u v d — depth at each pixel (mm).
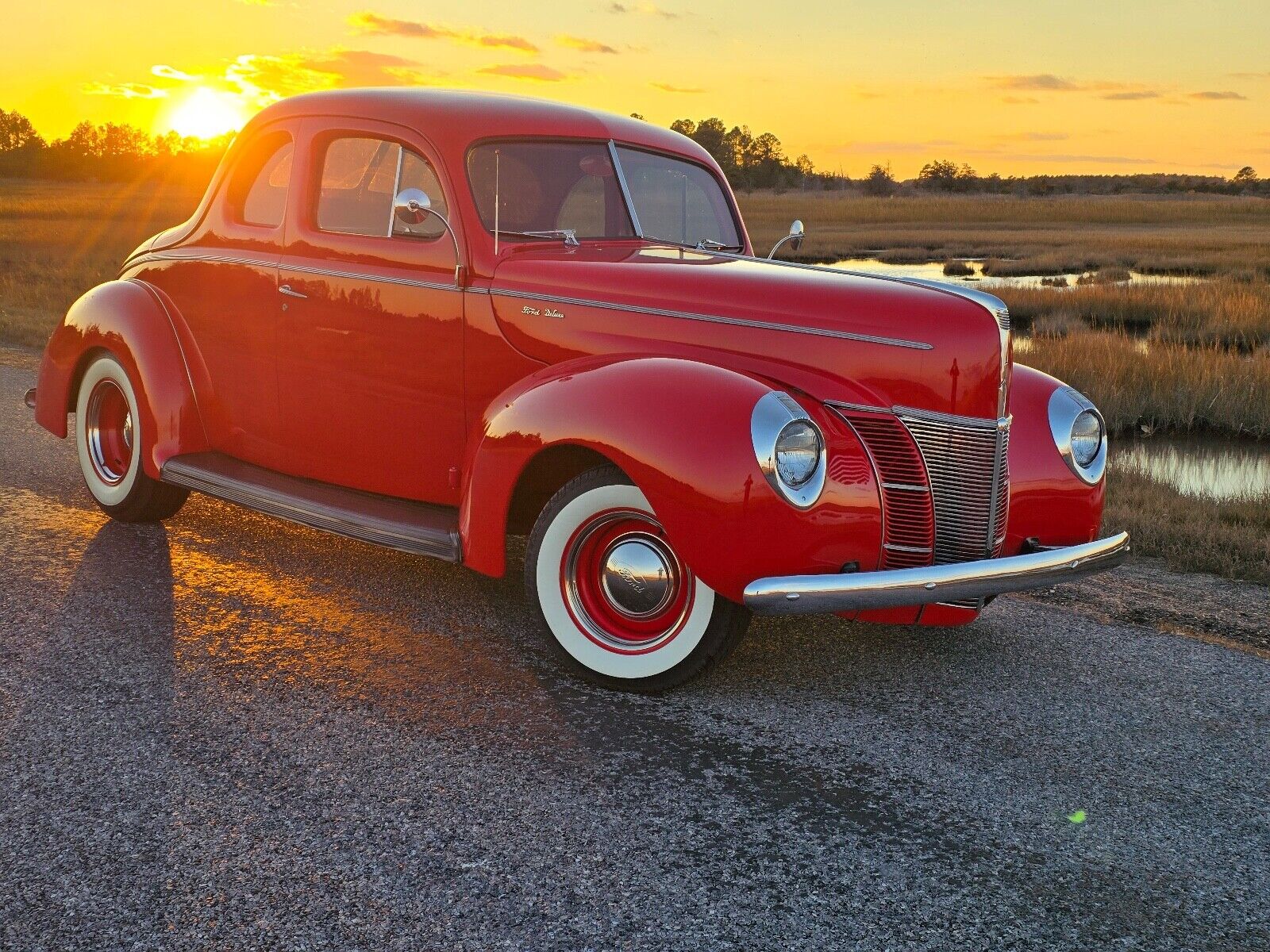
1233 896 2578
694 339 3684
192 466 4773
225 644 3846
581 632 3619
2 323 12828
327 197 4453
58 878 2469
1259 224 74250
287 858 2576
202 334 4914
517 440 3574
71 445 6879
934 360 3477
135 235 33312
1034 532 3869
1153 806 2990
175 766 2984
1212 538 5566
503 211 4137
